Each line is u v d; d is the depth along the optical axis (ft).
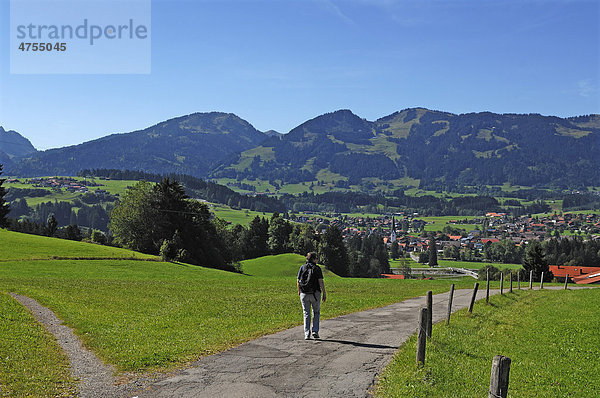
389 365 41.39
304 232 506.48
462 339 55.11
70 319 66.54
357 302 92.12
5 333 52.49
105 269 192.65
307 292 53.06
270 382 36.99
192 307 82.28
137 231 337.11
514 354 51.26
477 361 45.47
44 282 123.75
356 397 33.73
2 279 129.70
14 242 249.14
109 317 70.64
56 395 34.50
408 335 55.83
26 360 42.80
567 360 50.49
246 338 53.11
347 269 465.06
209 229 367.66
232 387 35.78
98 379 38.60
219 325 62.85
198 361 43.37
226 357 44.73
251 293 112.98
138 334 56.49
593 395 38.63
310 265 53.93
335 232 453.58
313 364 42.24
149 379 38.22
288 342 51.39
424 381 36.63
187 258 292.20
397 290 132.57
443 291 129.49
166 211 334.65
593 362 50.26
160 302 91.71
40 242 260.83
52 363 43.06
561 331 67.00
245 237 497.05
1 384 35.78
